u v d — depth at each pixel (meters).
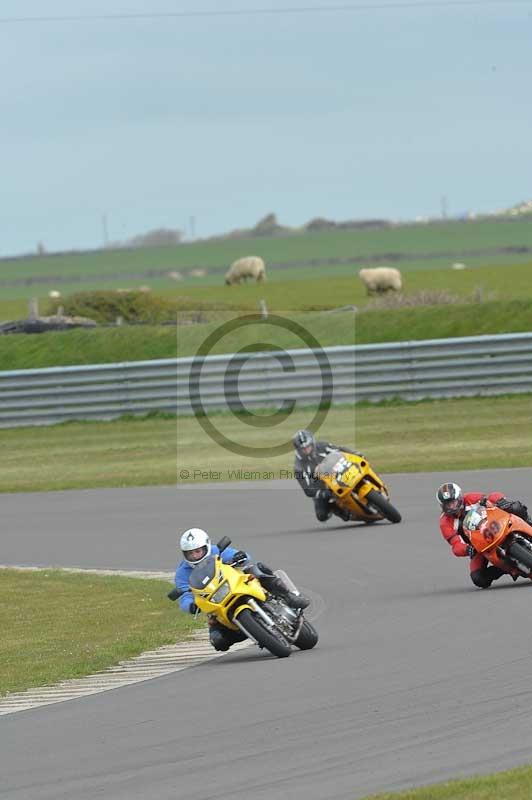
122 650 45.38
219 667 40.97
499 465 86.75
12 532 77.81
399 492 79.44
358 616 47.12
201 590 41.44
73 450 111.81
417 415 115.25
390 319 142.75
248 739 30.67
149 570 62.75
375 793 25.52
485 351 121.19
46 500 89.50
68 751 31.42
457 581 52.75
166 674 40.81
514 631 40.75
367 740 29.47
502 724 29.55
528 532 48.50
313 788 26.30
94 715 35.41
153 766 29.11
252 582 41.94
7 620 53.84
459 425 108.12
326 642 43.00
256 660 41.44
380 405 121.81
